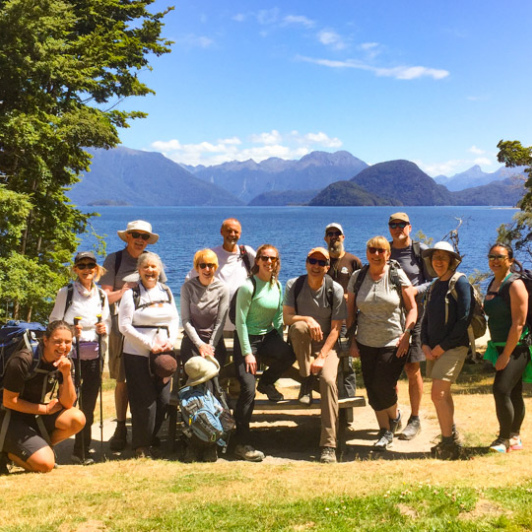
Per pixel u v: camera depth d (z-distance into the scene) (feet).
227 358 25.04
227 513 13.56
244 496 14.76
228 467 18.74
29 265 50.88
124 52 70.90
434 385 18.81
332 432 19.80
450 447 18.84
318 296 20.42
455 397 33.01
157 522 13.10
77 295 20.04
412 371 22.59
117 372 22.00
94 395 20.56
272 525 12.70
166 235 436.76
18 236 50.67
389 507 13.20
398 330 20.17
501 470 16.01
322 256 19.99
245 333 20.40
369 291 20.06
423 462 18.21
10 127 53.01
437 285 18.90
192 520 13.15
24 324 18.43
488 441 21.08
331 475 16.75
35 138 53.93
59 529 12.73
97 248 67.46
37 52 55.62
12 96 56.80
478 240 324.60
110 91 74.54
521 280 18.26
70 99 65.57
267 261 20.12
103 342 20.48
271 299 20.72
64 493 15.52
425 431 23.66
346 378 24.73
